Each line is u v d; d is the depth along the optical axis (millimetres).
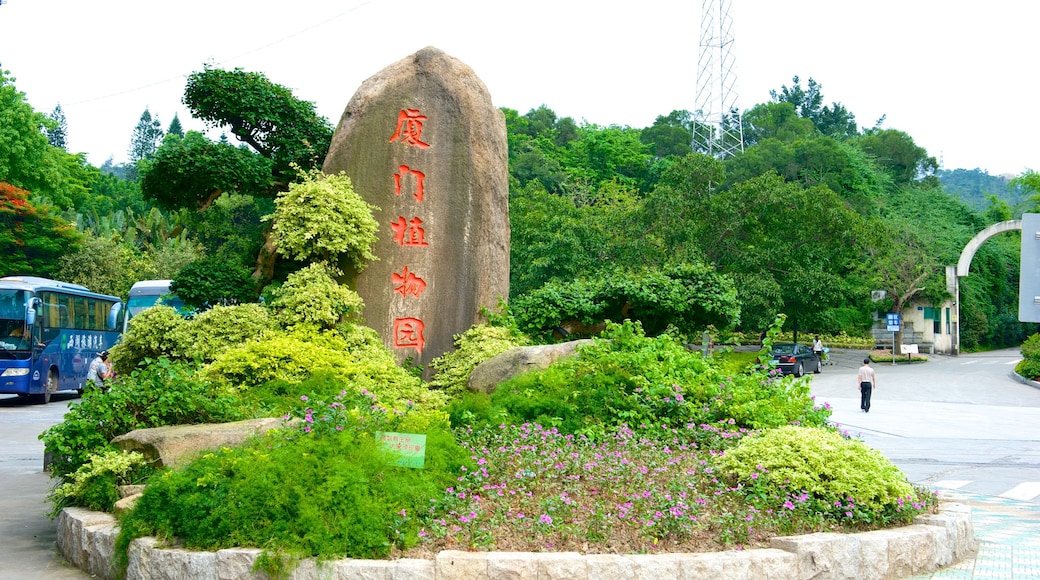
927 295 48344
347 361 10531
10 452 14039
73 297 25938
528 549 5895
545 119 65625
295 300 11320
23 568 6781
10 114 34594
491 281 12781
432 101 12727
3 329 22844
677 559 5719
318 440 6762
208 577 5691
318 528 5785
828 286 32625
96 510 7242
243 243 40000
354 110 12711
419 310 12391
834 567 6160
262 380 9820
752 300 30734
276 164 15836
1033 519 8977
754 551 5992
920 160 64250
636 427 9109
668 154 63594
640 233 32062
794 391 9992
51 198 38938
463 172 12688
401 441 6801
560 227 31188
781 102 73250
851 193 50688
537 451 7855
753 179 33000
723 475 7508
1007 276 56781
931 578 6504
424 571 5512
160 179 15062
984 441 16016
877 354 46281
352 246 11922
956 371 37750
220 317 11352
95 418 7934
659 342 10711
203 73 15336
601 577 5570
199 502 6086
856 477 7074
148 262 39719
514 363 10844
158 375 8375
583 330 14305
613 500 6770
